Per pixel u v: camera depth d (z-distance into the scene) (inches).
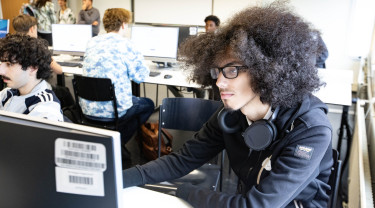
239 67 34.4
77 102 101.8
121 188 24.6
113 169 23.2
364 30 186.1
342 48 196.4
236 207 34.7
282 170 34.4
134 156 110.8
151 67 135.4
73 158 23.3
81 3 279.4
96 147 22.6
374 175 65.7
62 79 128.6
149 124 108.0
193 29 135.7
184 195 39.2
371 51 149.9
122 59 96.2
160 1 248.7
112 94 93.3
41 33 222.1
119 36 98.3
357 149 68.9
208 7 235.0
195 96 152.6
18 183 25.2
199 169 64.1
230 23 36.3
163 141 96.4
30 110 52.5
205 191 38.3
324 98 94.2
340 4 190.5
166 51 131.7
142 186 49.3
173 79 115.7
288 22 34.4
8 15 297.3
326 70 127.1
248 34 33.9
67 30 144.9
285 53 33.3
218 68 36.0
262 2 38.9
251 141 37.3
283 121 36.4
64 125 23.2
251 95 36.0
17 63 52.9
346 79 114.3
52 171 24.0
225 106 37.5
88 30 142.5
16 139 23.7
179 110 75.7
